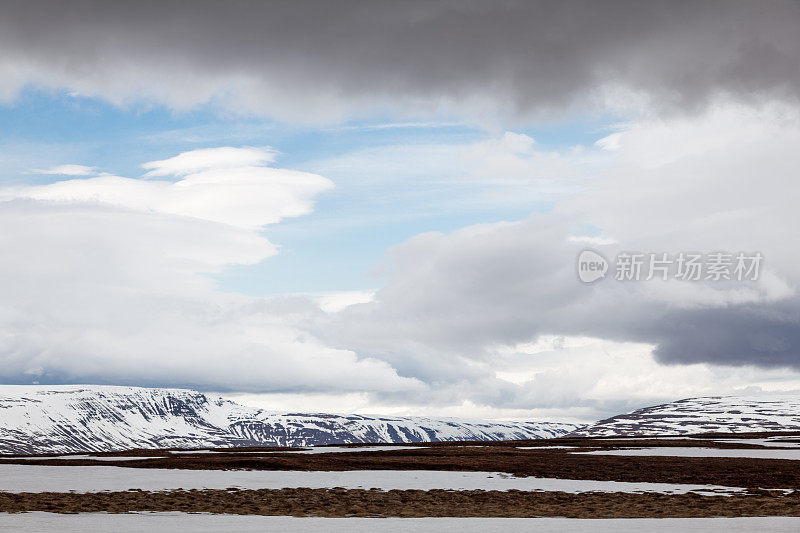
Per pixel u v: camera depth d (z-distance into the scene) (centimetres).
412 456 10769
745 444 13688
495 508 5181
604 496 5888
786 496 5856
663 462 9262
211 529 3700
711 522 4100
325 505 5291
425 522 4200
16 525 3822
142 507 4984
